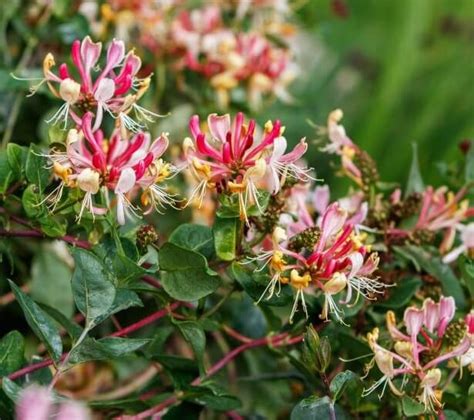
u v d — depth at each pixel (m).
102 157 0.95
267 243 1.01
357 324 1.06
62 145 0.97
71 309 1.16
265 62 1.31
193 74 1.32
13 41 1.29
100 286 0.94
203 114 1.33
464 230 1.08
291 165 0.97
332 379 0.99
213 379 1.08
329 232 0.96
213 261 0.99
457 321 1.03
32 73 1.20
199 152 0.96
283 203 1.01
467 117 2.13
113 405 0.99
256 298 0.97
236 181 0.95
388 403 1.05
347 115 2.15
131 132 1.07
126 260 0.95
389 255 1.09
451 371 1.04
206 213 1.25
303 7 1.52
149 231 0.99
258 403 1.19
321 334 1.04
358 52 2.22
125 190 0.95
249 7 1.42
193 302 1.00
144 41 1.30
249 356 1.17
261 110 1.37
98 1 1.31
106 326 1.17
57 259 1.16
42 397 0.84
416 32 2.16
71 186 0.96
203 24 1.32
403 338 0.98
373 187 1.10
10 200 0.99
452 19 2.20
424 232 1.08
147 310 1.15
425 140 2.09
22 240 1.19
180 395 1.02
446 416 0.98
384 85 2.10
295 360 1.03
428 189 1.09
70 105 0.98
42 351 1.20
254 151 0.95
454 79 2.17
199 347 0.99
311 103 1.96
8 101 1.24
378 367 1.00
